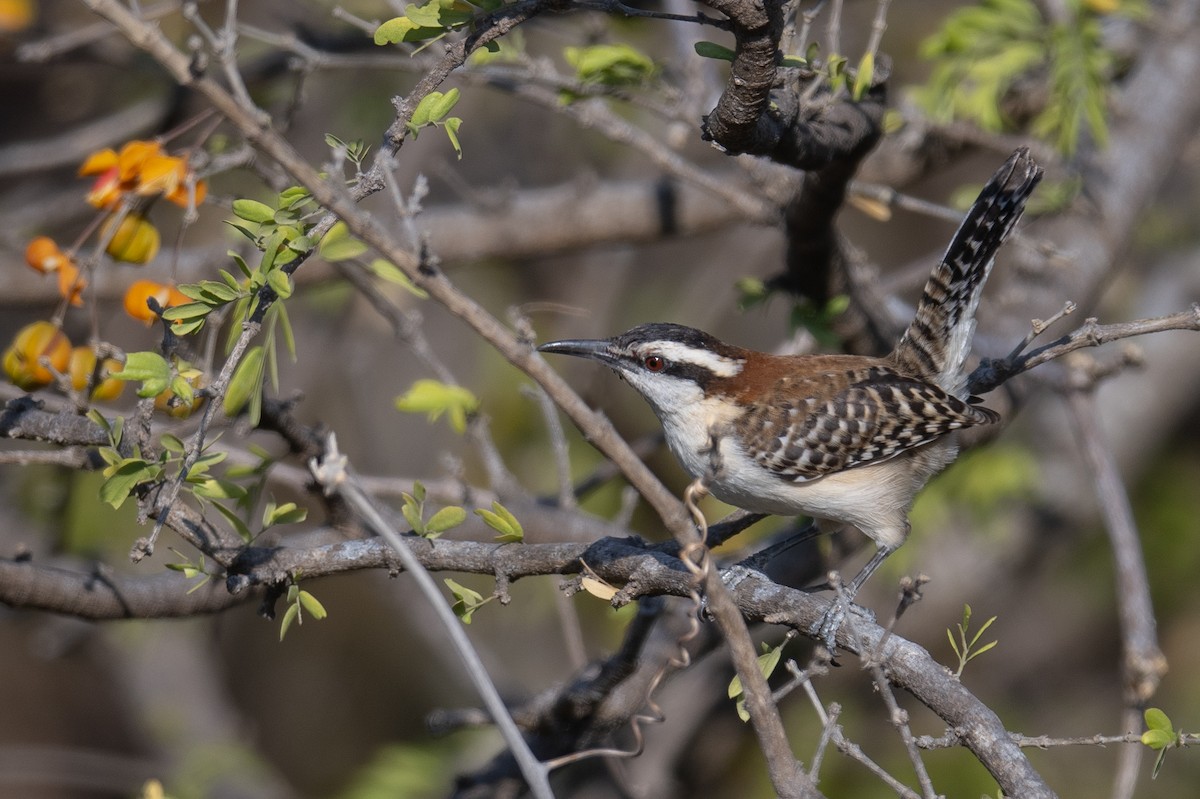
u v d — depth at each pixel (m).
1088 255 11.66
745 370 8.66
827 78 7.88
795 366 8.76
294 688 18.03
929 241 17.95
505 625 14.84
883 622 13.78
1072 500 14.22
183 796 13.48
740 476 8.50
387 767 12.60
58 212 12.86
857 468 8.52
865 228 18.03
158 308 6.44
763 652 6.86
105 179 7.23
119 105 15.25
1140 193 12.19
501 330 4.86
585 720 8.85
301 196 6.17
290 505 6.81
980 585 14.09
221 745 14.34
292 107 9.80
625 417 14.91
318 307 14.66
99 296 11.49
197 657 15.25
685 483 14.58
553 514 9.62
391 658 17.89
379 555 7.05
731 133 6.47
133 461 6.20
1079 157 12.21
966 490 13.34
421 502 6.96
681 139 10.73
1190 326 6.85
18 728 19.03
